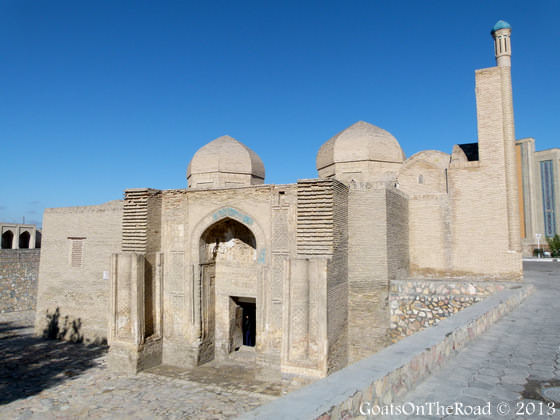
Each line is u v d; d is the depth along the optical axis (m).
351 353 10.45
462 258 12.82
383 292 10.43
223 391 9.32
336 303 9.60
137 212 11.47
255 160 17.66
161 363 11.47
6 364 11.62
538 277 14.80
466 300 10.10
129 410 8.20
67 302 14.72
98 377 10.37
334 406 2.50
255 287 11.44
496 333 5.85
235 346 12.11
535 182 36.50
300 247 9.52
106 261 14.01
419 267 13.22
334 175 16.12
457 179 13.08
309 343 8.93
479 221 12.74
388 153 15.79
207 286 11.74
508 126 12.64
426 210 13.29
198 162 17.33
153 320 11.48
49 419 7.80
